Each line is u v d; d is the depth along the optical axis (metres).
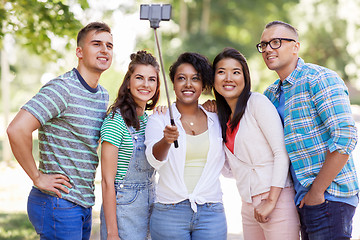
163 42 29.73
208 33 31.02
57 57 6.73
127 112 3.31
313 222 3.16
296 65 3.38
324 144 3.15
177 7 30.97
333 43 30.86
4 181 9.31
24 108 3.04
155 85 3.46
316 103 3.15
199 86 3.43
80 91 3.24
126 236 3.31
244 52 28.92
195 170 3.31
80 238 3.27
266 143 3.31
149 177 3.43
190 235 3.35
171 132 2.93
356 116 18.58
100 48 3.33
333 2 30.42
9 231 5.74
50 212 3.18
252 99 3.34
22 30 6.22
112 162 3.23
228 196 7.82
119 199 3.30
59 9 5.82
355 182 3.20
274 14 31.11
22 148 3.03
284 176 3.21
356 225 5.72
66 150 3.20
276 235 3.27
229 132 3.45
